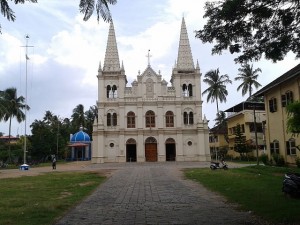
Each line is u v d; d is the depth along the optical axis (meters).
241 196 15.58
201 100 67.12
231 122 76.31
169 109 67.12
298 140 30.52
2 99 57.28
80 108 108.50
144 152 65.44
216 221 10.92
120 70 67.81
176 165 49.56
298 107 20.84
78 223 10.91
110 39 70.12
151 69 67.88
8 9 5.23
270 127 36.50
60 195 17.62
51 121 104.00
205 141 65.50
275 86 33.78
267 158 36.59
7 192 18.92
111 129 65.88
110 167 47.47
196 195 17.12
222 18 9.91
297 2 9.07
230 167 38.91
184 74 68.00
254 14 9.55
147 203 14.91
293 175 15.02
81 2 5.15
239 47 10.74
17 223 10.73
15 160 75.69
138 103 66.69
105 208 13.72
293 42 10.26
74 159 86.31
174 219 11.36
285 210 11.73
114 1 5.21
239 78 70.25
